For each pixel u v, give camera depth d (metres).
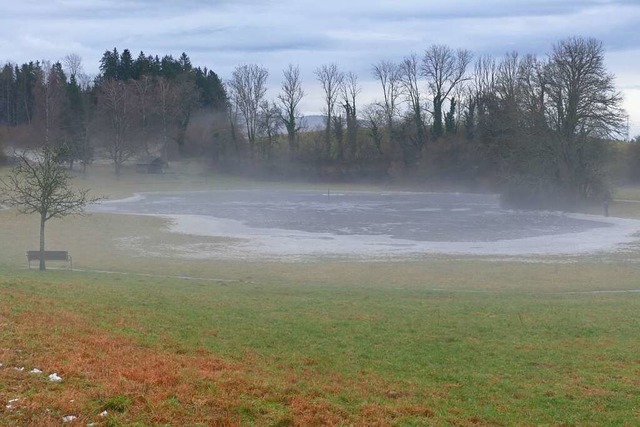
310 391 12.54
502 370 15.55
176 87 140.88
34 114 142.12
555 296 27.58
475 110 127.62
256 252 44.25
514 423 12.08
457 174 119.06
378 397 12.89
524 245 48.00
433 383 14.45
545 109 79.62
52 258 35.28
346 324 19.84
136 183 114.25
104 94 133.12
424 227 59.50
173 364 13.23
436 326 19.84
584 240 50.78
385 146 136.12
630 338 18.64
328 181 130.50
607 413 12.80
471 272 35.97
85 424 9.45
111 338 15.14
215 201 89.56
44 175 36.91
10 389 10.40
